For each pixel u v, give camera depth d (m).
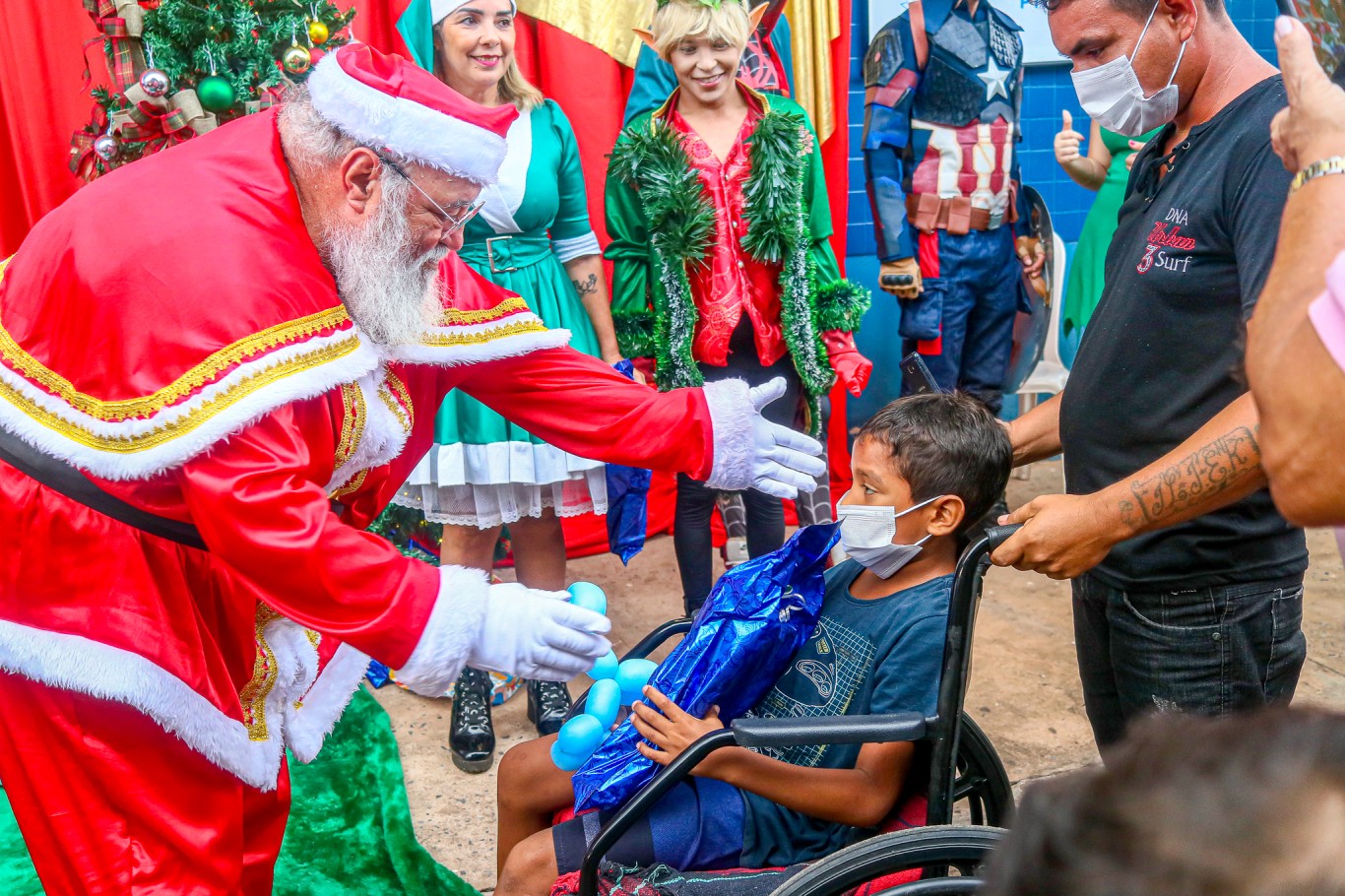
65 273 1.46
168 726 1.52
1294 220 0.98
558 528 3.06
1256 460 1.43
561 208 2.98
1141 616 1.77
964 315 3.96
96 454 1.44
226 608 1.62
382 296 1.55
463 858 2.47
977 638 3.34
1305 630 3.26
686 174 2.87
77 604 1.51
